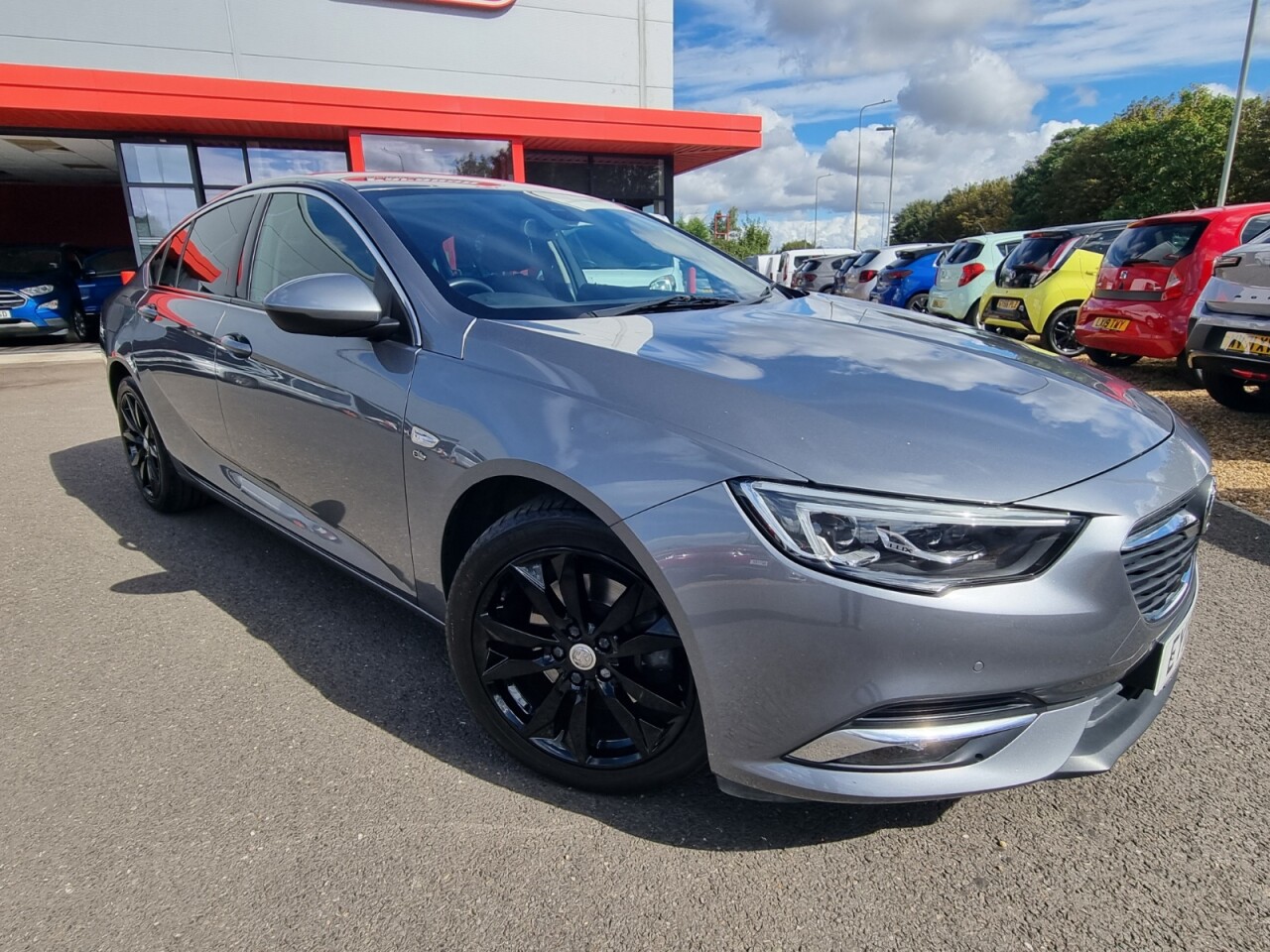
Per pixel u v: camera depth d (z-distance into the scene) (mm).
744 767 1661
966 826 1868
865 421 1637
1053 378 2004
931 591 1476
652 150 15219
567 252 2697
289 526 2830
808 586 1505
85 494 4434
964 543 1478
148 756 2133
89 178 18516
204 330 3090
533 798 1964
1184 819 1880
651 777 1853
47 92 10531
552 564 1864
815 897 1664
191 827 1869
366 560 2459
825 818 1896
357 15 13500
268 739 2205
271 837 1836
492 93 14695
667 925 1598
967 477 1525
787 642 1537
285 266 2818
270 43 13062
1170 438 1858
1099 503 1552
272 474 2822
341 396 2332
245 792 1988
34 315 12102
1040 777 1607
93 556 3500
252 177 13023
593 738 1942
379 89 13859
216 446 3176
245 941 1561
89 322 13234
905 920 1606
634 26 15430
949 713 1555
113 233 19812
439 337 2154
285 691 2438
